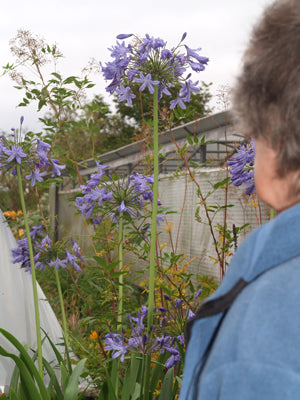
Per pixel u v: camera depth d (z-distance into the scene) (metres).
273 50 0.60
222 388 0.49
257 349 0.48
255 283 0.54
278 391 0.45
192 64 1.92
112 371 2.38
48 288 6.38
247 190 2.21
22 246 2.81
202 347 0.60
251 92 0.63
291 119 0.59
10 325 3.84
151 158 3.63
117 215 2.49
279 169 0.62
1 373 3.60
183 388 0.61
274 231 0.55
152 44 1.89
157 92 1.97
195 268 5.96
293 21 0.60
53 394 2.60
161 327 2.15
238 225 4.92
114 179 2.38
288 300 0.50
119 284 2.42
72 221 11.39
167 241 6.81
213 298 0.59
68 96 3.47
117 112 19.38
